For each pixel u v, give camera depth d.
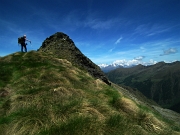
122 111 13.36
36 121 9.67
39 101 13.23
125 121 10.48
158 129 11.90
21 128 9.28
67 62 27.38
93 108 11.64
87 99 13.56
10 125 9.90
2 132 9.66
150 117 12.91
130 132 9.64
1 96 16.36
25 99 13.96
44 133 8.60
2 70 22.78
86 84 19.34
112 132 9.17
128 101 14.36
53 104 12.62
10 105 13.54
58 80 18.42
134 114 13.12
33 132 8.99
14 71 22.75
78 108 11.32
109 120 10.02
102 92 17.03
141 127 11.36
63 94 14.67
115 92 17.42
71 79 19.50
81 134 8.49
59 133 8.45
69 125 8.95
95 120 9.67
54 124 9.36
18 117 10.32
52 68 22.36
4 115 12.38
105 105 12.79
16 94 15.39
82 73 25.19
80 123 9.09
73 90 15.74
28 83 18.20
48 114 10.51
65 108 11.09
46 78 19.09
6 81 20.11
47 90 15.34
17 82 18.91
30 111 10.80
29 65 24.00
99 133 8.79
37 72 21.23
